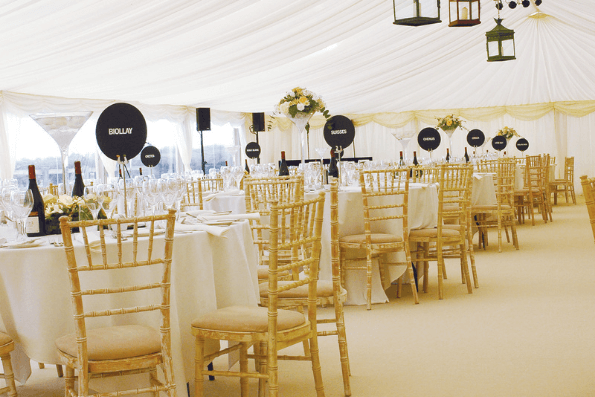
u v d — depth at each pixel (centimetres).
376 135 1920
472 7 634
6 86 1005
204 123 1184
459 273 655
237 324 266
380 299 534
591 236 865
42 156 1190
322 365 371
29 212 294
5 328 270
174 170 1514
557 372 338
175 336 279
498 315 467
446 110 1856
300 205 269
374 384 334
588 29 1227
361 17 938
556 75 1602
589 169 1717
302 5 838
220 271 306
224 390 337
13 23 702
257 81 1271
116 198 308
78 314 235
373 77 1348
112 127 416
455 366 356
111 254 267
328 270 523
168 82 1111
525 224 1055
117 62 947
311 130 1878
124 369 242
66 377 258
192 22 802
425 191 569
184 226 304
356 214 532
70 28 750
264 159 1777
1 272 263
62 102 1152
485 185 824
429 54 1274
